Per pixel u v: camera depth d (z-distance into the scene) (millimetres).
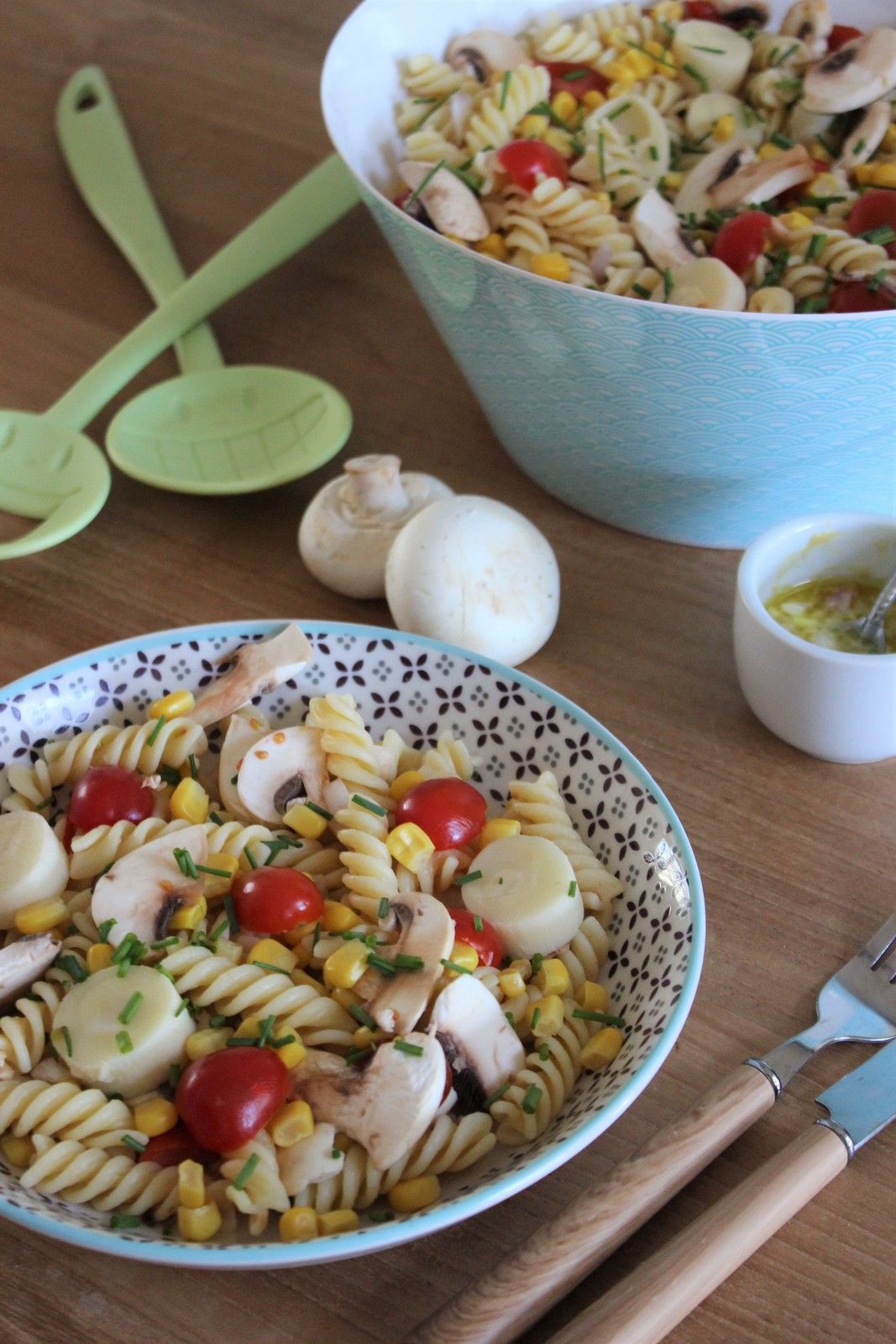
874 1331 471
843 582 603
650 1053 472
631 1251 482
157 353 728
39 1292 476
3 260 786
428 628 601
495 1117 496
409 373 732
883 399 568
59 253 792
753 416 576
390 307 767
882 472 608
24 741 562
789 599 601
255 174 835
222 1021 507
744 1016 531
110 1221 468
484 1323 449
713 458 599
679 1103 512
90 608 645
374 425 707
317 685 585
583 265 630
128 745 566
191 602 647
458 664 575
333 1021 504
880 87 644
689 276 598
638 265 625
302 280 779
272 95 886
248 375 706
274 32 935
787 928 552
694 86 694
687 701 614
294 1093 487
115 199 806
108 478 666
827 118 669
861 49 655
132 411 692
